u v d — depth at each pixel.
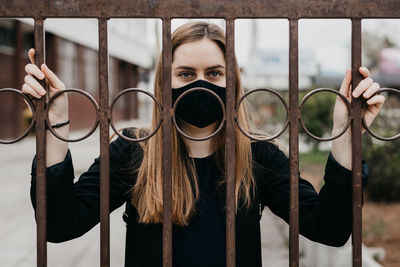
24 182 8.17
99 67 1.29
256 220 1.62
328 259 3.56
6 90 1.27
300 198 1.57
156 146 1.58
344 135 1.37
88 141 16.81
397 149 6.32
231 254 1.32
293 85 1.30
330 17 1.32
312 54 15.67
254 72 14.88
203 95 1.46
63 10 1.29
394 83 14.98
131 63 29.88
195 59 1.48
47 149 1.34
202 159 1.62
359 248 1.34
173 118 1.29
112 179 1.61
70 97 19.78
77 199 1.42
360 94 1.31
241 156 1.60
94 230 5.09
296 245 1.33
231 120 1.30
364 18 1.32
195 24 1.53
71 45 19.84
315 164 10.34
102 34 1.29
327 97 11.69
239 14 1.30
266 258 4.20
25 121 15.97
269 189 1.67
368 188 6.44
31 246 4.50
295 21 1.31
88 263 4.01
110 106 1.28
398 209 5.99
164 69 1.30
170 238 1.31
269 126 12.27
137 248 1.59
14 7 1.28
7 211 5.93
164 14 1.29
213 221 1.57
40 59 1.30
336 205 1.38
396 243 4.52
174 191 1.55
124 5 1.29
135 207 1.62
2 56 15.02
